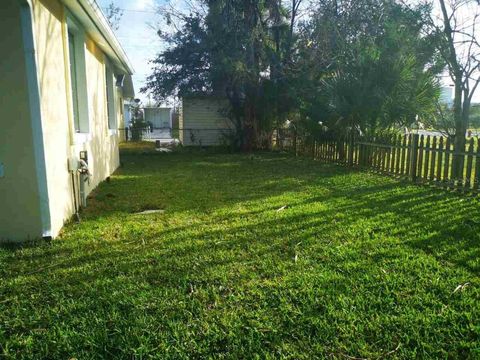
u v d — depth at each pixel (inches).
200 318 96.8
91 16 212.1
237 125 609.9
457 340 86.4
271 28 563.5
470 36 311.1
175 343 86.7
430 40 339.9
